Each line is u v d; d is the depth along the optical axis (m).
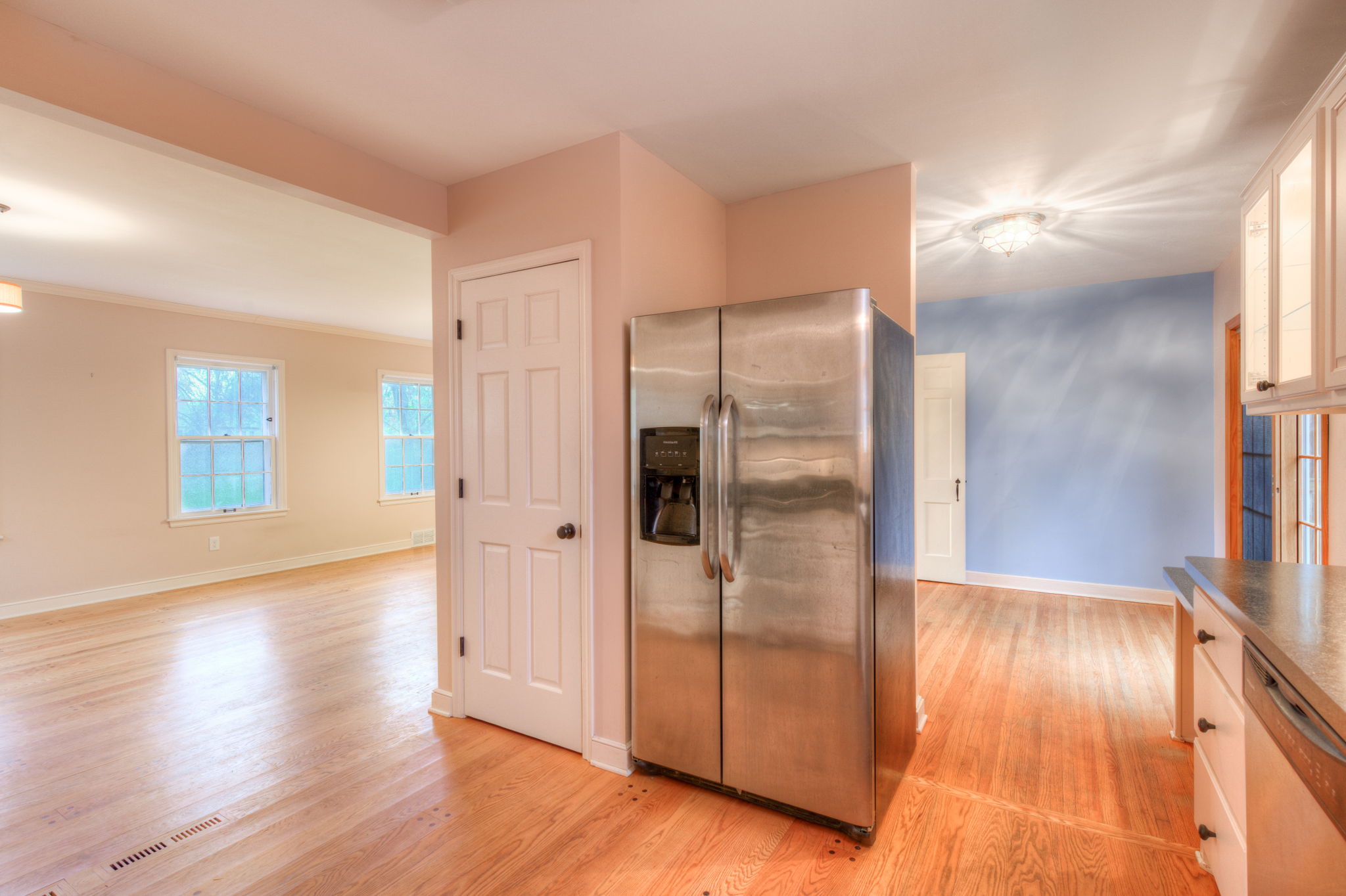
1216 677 1.65
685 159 2.52
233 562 5.55
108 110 1.78
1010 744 2.53
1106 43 1.77
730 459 2.05
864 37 1.75
